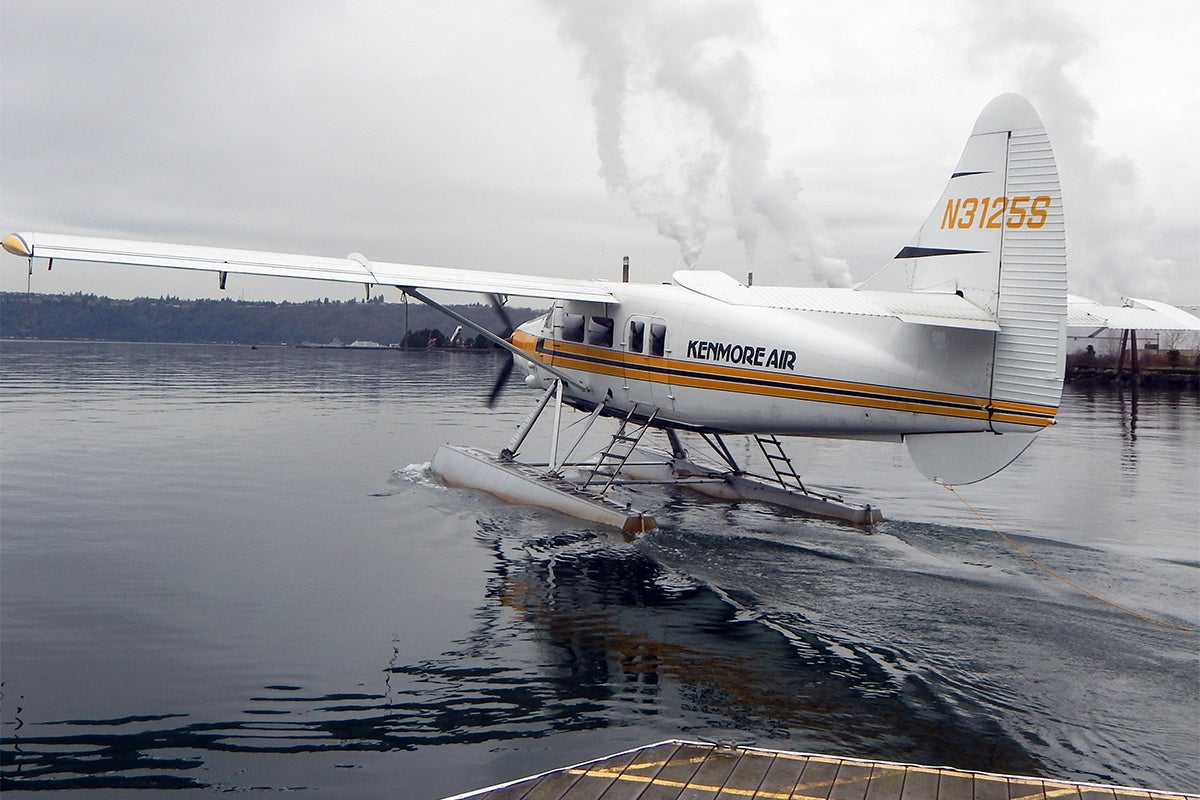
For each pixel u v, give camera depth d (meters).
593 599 8.69
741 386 11.46
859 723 6.11
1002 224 9.45
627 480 15.10
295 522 11.85
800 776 5.15
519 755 5.72
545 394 14.30
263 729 6.07
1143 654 7.27
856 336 10.44
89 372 42.78
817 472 16.86
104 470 15.84
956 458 9.84
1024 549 10.59
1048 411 9.10
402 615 8.26
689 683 6.78
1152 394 37.88
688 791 4.96
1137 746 5.80
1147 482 15.90
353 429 21.91
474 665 7.11
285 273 11.24
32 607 8.47
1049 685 6.69
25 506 12.82
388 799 5.24
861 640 7.59
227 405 27.69
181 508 12.74
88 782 5.40
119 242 10.80
